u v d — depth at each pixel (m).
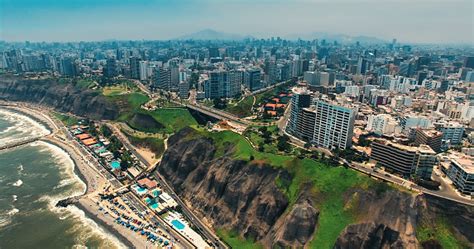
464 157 190.38
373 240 144.00
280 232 158.12
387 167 184.12
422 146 182.75
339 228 150.38
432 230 142.12
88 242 165.62
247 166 193.12
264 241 164.12
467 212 144.88
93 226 178.50
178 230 174.75
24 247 161.38
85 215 188.38
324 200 162.75
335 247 145.38
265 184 182.12
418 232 141.00
